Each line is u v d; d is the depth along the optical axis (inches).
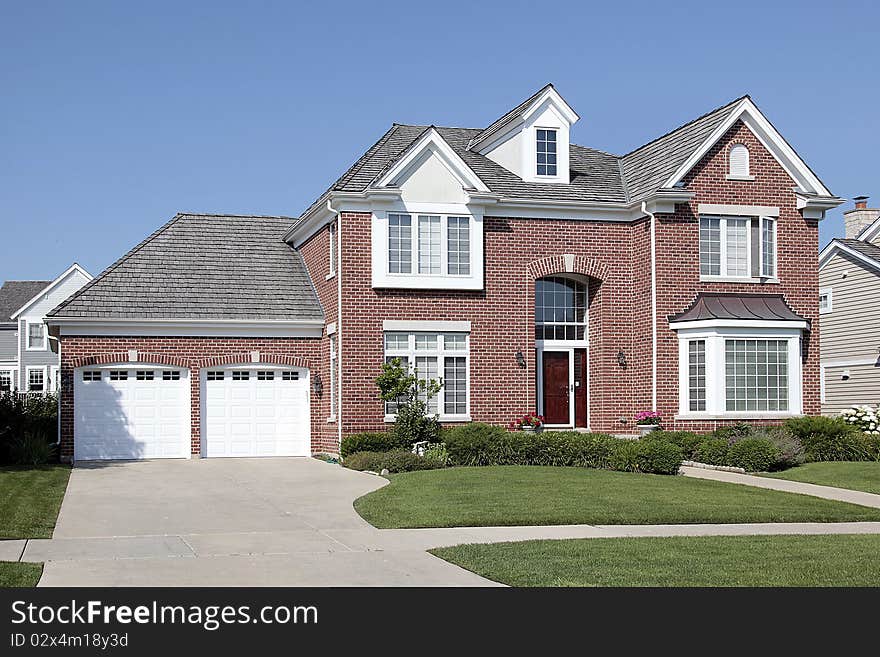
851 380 1499.8
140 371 1154.0
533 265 1160.8
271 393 1189.7
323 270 1192.2
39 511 710.5
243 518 697.6
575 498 764.6
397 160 1109.1
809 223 1190.9
